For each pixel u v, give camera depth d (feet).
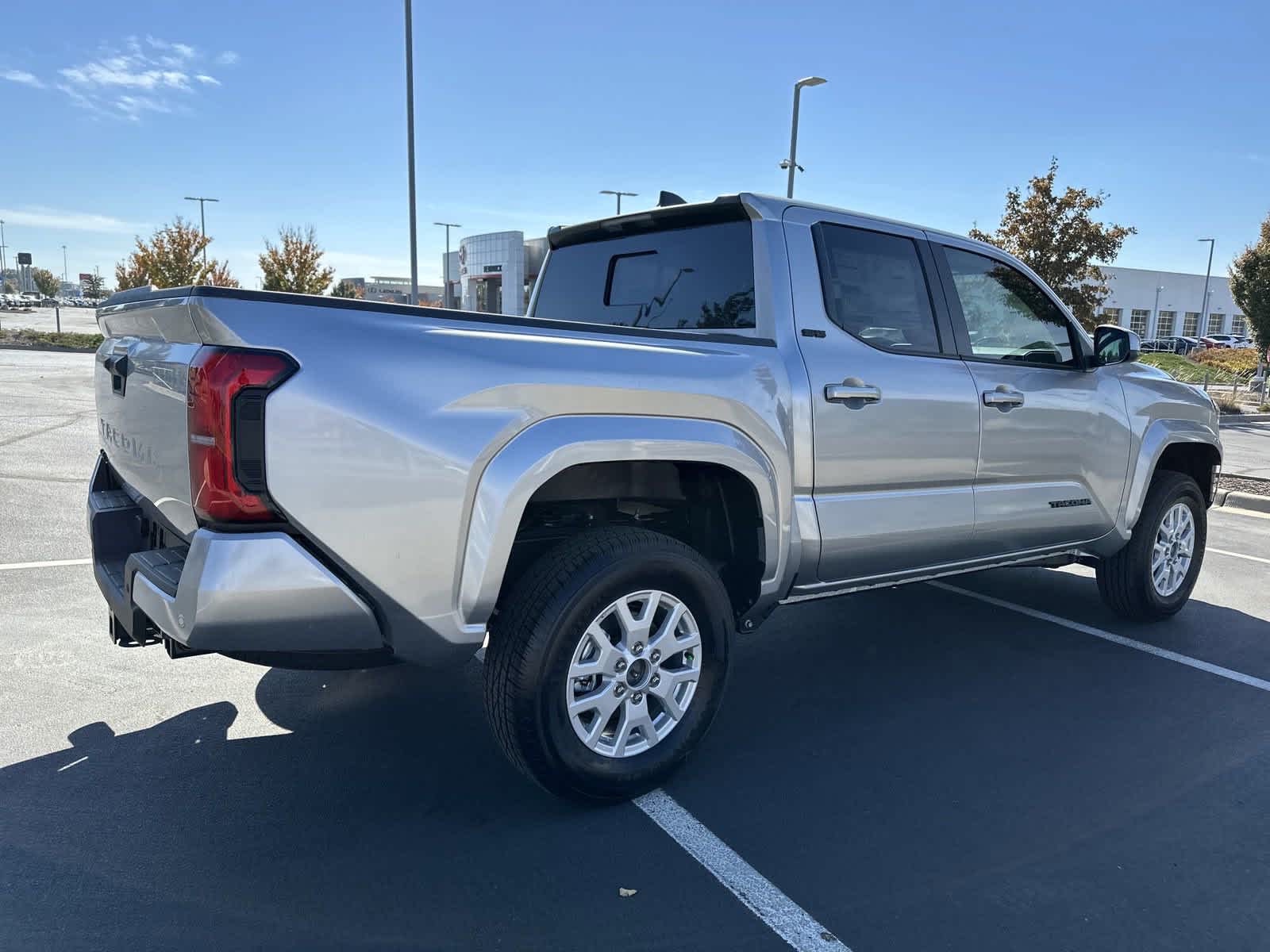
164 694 12.59
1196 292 215.31
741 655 15.01
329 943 7.49
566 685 9.14
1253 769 11.05
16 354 91.15
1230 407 69.51
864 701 13.05
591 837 9.20
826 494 11.47
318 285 109.81
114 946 7.39
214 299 7.55
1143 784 10.61
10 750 10.81
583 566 9.18
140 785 10.05
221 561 7.61
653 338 10.01
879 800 10.09
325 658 8.53
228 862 8.60
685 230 12.41
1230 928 7.97
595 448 9.14
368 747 11.12
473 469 8.48
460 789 10.14
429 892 8.21
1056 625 16.88
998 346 13.94
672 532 11.90
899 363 12.14
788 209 11.72
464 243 155.84
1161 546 16.78
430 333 8.44
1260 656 15.28
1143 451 15.87
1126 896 8.39
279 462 7.67
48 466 29.71
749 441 10.48
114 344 10.75
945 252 13.39
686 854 8.92
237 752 10.90
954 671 14.33
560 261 14.44
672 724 10.18
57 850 8.75
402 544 8.24
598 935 7.68
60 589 16.99
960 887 8.48
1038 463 14.06
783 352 11.07
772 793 10.21
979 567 14.05
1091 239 57.67
